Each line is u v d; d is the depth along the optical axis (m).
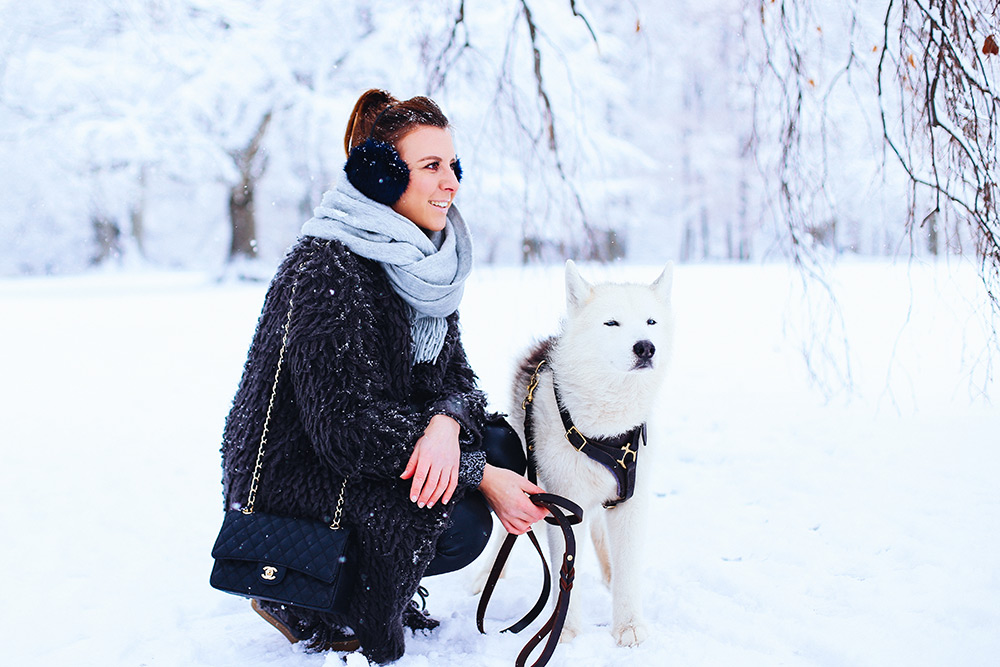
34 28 11.64
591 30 4.43
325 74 15.92
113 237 27.09
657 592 2.68
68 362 8.08
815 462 4.09
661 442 4.78
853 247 4.80
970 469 3.71
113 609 2.66
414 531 2.07
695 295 12.55
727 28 7.13
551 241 5.33
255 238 20.08
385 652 2.11
